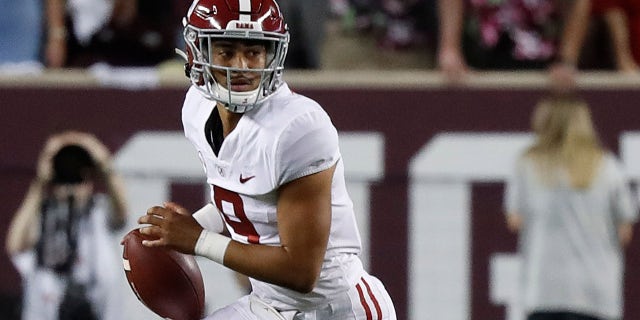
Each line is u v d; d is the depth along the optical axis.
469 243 23.30
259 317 13.76
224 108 12.79
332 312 13.64
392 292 23.41
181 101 23.50
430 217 23.30
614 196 22.89
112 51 24.42
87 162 23.47
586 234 22.77
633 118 23.06
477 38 23.84
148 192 23.56
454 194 23.25
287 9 23.83
